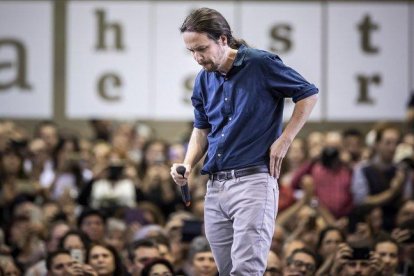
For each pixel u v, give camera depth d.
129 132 16.88
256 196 6.63
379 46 18.20
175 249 11.36
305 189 12.87
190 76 18.20
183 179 6.84
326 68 18.16
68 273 9.80
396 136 13.74
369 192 13.56
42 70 18.20
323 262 10.47
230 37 6.66
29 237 12.24
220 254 6.86
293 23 18.11
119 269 10.27
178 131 18.19
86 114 18.20
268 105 6.69
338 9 18.16
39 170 15.34
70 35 18.20
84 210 12.23
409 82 18.17
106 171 14.17
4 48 18.16
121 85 18.20
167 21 18.20
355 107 18.16
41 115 18.20
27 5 18.22
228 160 6.70
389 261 10.23
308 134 18.09
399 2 18.19
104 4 18.20
